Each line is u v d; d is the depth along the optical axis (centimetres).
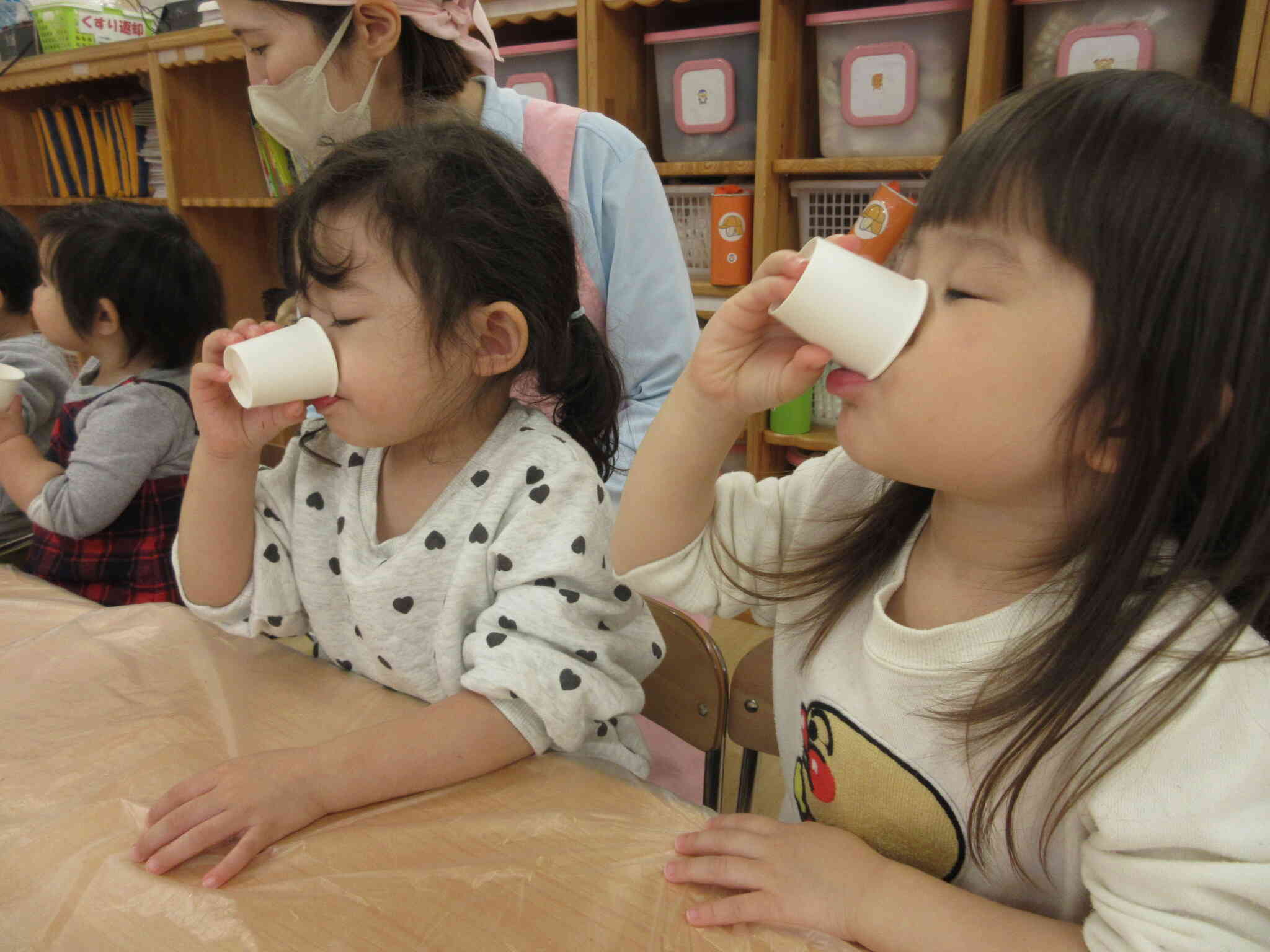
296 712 70
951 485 47
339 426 71
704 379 57
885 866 52
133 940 49
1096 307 42
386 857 55
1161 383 42
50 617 85
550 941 48
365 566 79
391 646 79
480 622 72
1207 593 46
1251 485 44
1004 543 52
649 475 64
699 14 220
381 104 117
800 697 69
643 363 131
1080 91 44
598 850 56
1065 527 50
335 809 59
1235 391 43
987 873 57
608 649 74
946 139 177
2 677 74
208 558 82
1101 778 47
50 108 310
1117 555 46
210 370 74
